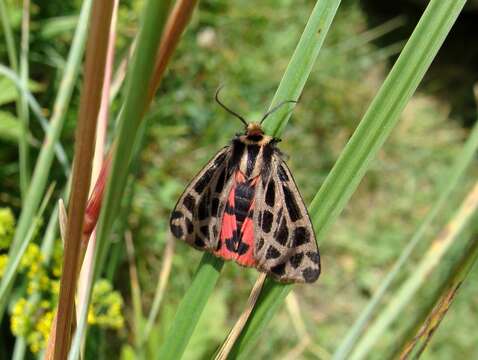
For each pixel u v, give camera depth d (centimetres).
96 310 9
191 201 7
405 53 5
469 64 28
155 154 21
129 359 12
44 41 17
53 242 9
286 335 19
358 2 29
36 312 8
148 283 18
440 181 24
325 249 22
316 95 25
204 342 14
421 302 20
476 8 29
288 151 23
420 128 26
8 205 15
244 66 24
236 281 20
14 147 16
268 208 7
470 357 20
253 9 26
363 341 7
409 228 23
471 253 5
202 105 22
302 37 5
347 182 5
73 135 17
